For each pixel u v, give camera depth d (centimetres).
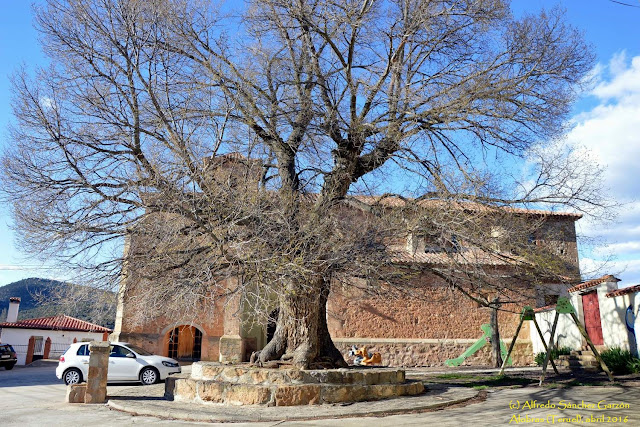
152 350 2192
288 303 1150
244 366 1175
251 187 1068
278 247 986
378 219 1161
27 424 910
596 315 1762
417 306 2211
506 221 1152
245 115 1162
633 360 1462
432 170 1215
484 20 1220
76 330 3344
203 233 1034
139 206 1013
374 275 1152
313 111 1216
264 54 1255
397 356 2139
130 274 1052
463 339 2205
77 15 1080
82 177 1014
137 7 1075
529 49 1201
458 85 1184
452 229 1104
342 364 1212
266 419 893
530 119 1213
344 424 838
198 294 1004
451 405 1006
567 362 1750
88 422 923
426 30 1222
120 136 1073
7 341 3183
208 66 1116
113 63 1080
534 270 1220
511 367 2056
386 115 1243
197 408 1012
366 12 1196
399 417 891
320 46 1314
